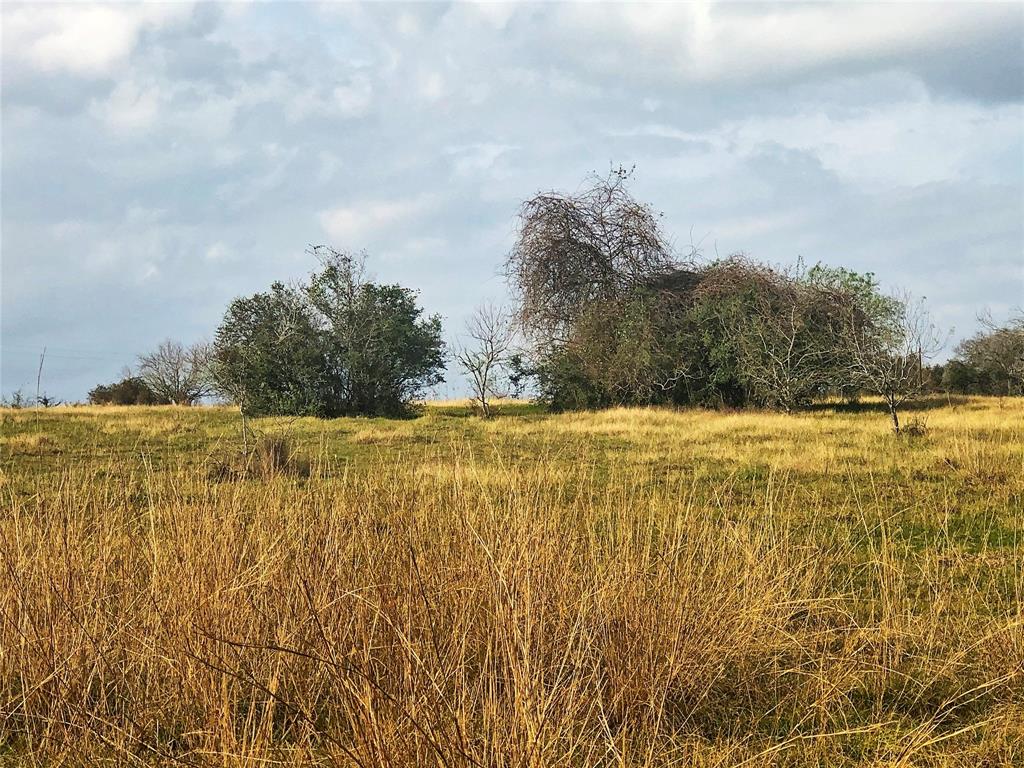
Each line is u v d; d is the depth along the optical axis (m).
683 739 4.02
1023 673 4.53
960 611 5.57
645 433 21.06
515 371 36.72
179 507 5.61
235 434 18.75
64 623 4.48
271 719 3.54
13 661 4.43
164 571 4.71
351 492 5.95
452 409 38.09
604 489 7.96
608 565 4.98
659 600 4.70
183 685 4.12
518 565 4.16
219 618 4.21
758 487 11.59
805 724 4.25
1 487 8.88
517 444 15.96
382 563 4.52
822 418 26.56
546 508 5.51
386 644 3.97
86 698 4.01
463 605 4.19
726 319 34.44
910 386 25.20
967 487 11.17
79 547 4.93
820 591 5.92
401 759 3.22
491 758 3.22
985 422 20.64
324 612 4.24
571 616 4.41
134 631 4.39
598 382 35.09
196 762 3.51
